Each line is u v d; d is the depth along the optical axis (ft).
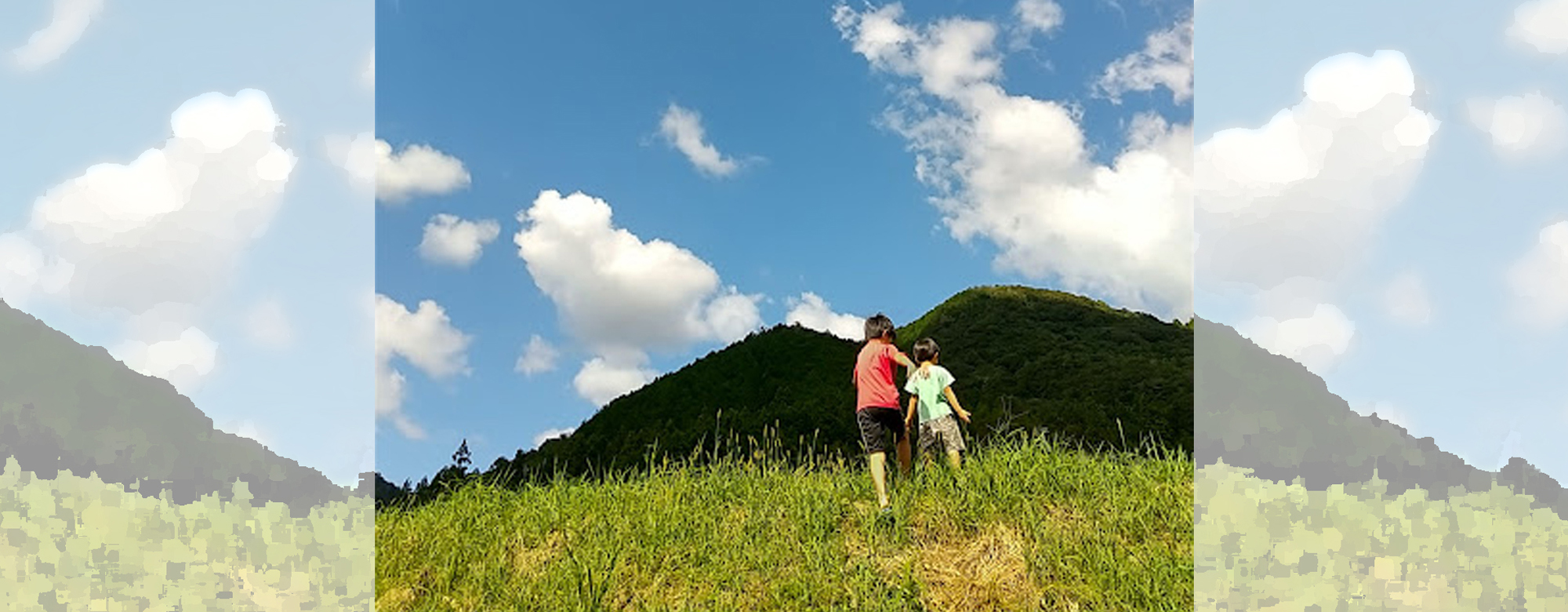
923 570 20.63
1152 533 21.75
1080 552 20.53
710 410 126.21
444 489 29.01
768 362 142.00
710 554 22.40
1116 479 23.84
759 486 25.77
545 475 29.53
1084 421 98.68
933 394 25.23
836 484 25.13
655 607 20.54
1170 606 18.83
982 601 19.60
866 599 19.58
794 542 22.18
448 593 22.67
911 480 24.26
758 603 20.29
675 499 25.43
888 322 24.85
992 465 24.20
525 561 23.62
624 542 23.30
